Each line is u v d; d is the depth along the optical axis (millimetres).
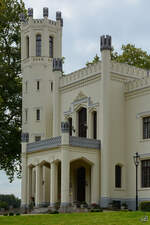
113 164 50281
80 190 53438
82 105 54031
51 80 62344
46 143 50750
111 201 49312
